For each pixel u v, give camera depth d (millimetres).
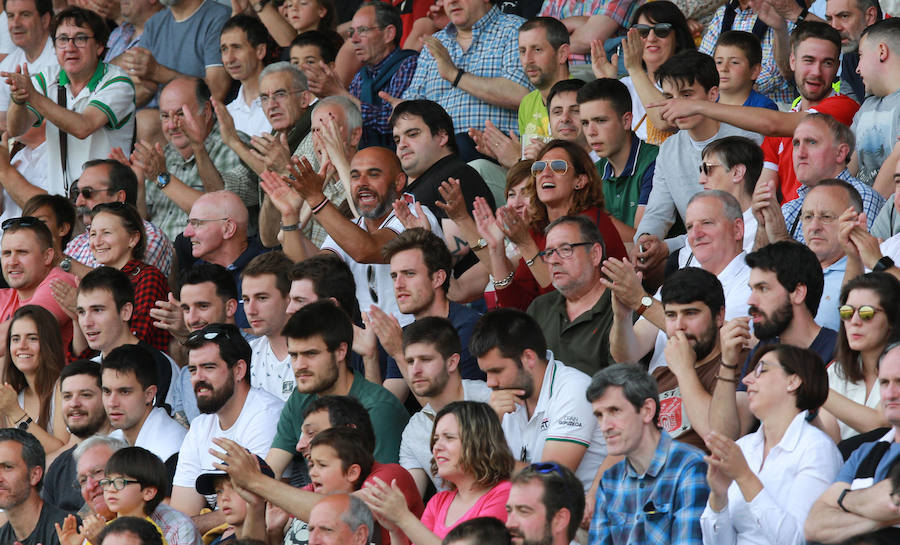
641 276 25672
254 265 27172
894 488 17031
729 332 19812
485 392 22828
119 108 38312
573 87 30734
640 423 19031
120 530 20750
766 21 32312
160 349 30219
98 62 38625
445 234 28703
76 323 30922
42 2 40531
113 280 29562
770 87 33062
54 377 29453
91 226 31641
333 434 20719
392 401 23422
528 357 21594
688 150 28578
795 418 18812
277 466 23969
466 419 19750
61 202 34531
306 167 27234
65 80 38906
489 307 28469
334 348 23422
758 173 26109
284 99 35531
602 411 19125
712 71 29391
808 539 17781
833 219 23188
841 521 17500
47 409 29344
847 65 31188
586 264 23891
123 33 44094
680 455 19000
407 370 23047
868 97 28234
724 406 19844
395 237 27266
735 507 18047
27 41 40406
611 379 19125
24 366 29312
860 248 21812
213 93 40844
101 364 27453
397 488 19469
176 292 33250
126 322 29656
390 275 27891
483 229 26328
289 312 26312
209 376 24859
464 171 29875
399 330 24016
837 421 20188
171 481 26062
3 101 40812
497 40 35969
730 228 23953
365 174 28969
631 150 29500
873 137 27609
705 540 18078
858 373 20297
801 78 29438
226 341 25000
